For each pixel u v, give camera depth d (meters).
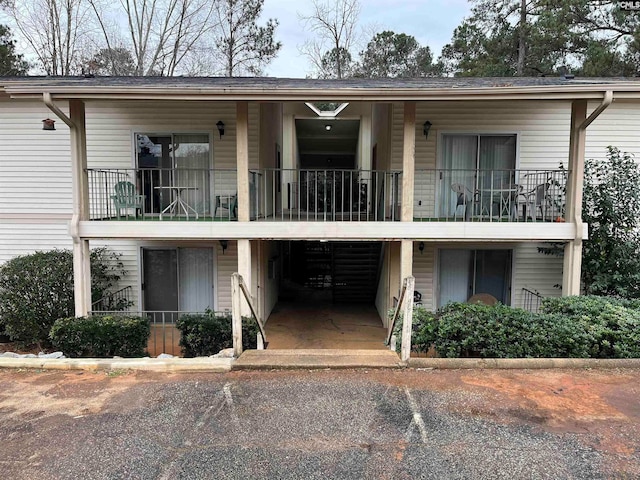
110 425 3.17
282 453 2.79
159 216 7.46
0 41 17.25
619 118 7.76
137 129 8.03
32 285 6.71
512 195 7.36
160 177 7.38
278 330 8.34
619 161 6.87
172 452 2.81
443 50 23.31
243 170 6.39
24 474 2.58
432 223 6.38
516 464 2.68
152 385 3.91
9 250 8.24
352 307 10.36
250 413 3.35
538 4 16.38
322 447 2.87
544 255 8.11
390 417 3.29
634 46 13.47
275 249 10.84
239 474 2.57
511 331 4.81
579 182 6.25
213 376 4.11
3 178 8.12
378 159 9.83
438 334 4.97
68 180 8.12
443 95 5.73
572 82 6.33
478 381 3.99
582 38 14.88
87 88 5.67
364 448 2.86
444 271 8.27
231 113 8.02
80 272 6.44
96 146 8.04
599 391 3.78
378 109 9.88
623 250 6.53
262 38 20.53
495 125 7.86
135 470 2.62
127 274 8.26
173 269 8.30
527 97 5.67
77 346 5.82
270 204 9.34
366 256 10.51
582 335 4.66
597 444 2.91
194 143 8.11
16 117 8.02
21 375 4.18
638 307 5.39
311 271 13.47
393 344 5.35
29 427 3.15
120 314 6.86
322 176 12.63
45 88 5.69
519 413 3.36
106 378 4.09
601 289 6.71
